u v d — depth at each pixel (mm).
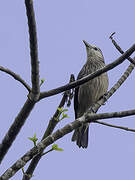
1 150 6434
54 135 6629
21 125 6449
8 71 6098
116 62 6590
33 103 6352
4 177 6062
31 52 5855
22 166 6285
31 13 5477
